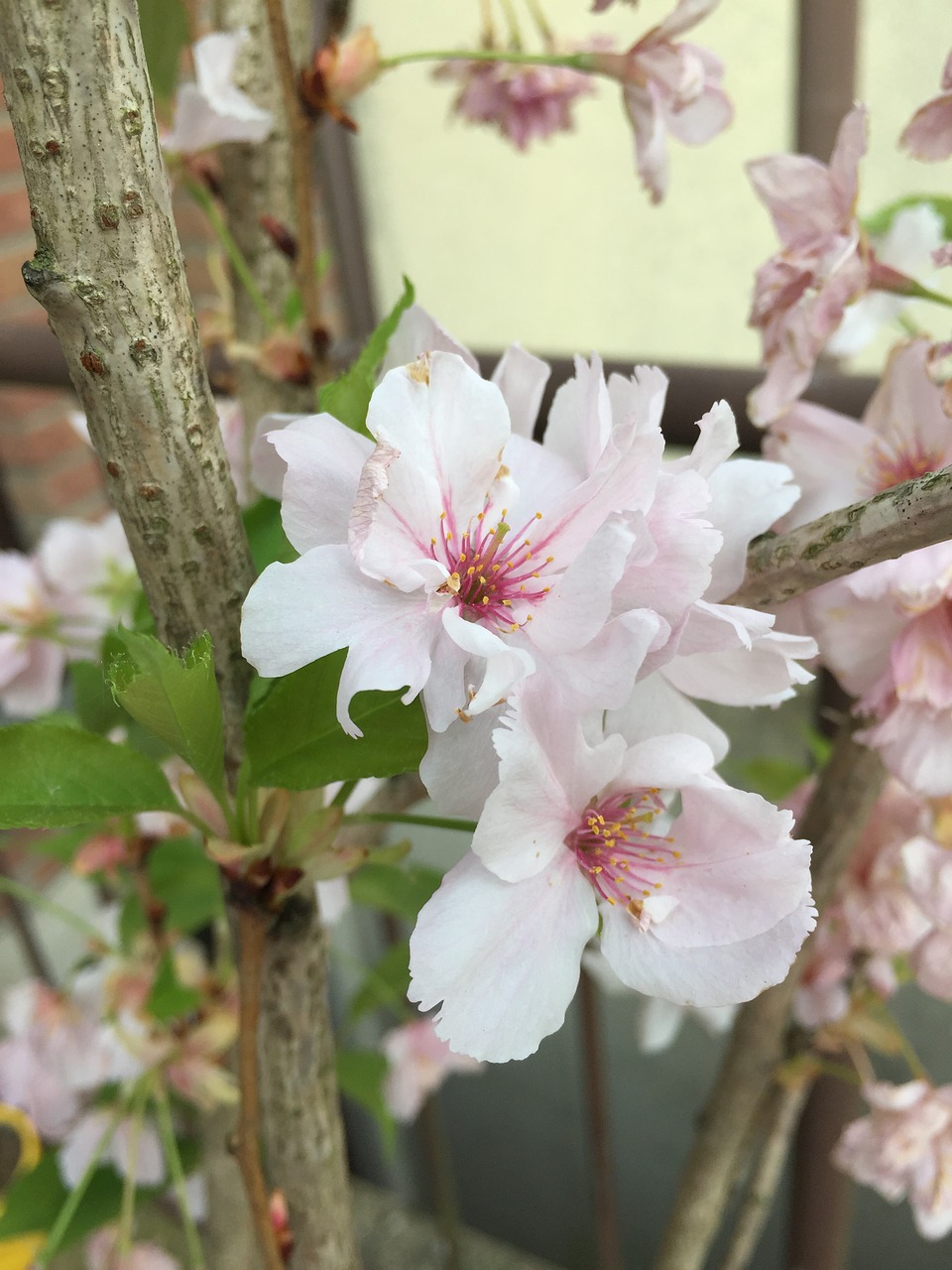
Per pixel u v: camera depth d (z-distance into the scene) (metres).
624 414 0.10
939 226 0.16
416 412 0.09
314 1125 0.14
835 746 0.16
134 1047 0.21
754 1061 0.21
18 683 0.25
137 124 0.08
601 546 0.09
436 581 0.09
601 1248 0.36
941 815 0.17
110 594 0.25
